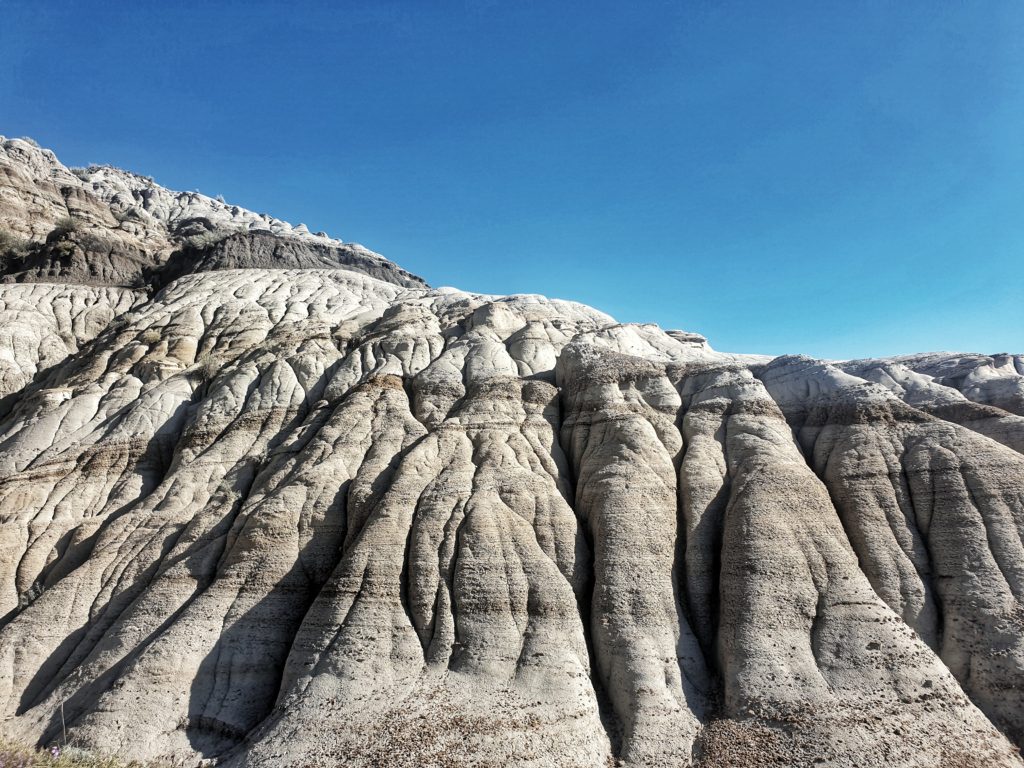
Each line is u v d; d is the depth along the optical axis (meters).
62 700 23.33
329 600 24.70
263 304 60.81
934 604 23.91
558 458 32.50
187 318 56.12
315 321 53.28
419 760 19.34
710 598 25.19
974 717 20.03
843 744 19.19
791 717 20.11
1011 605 22.45
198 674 23.44
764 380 37.16
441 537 26.59
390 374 39.44
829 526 25.70
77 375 50.72
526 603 24.44
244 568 26.88
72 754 20.11
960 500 25.72
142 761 20.77
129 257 90.19
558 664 22.33
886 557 25.17
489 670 22.23
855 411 31.11
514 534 26.80
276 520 28.42
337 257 104.75
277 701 22.53
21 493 34.59
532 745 19.92
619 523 26.59
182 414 41.47
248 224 144.62
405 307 51.19
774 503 26.19
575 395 35.69
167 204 142.88
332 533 28.89
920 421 29.92
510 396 36.00
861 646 21.66
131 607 26.67
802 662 21.56
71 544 31.88
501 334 44.56
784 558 24.25
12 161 105.56
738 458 29.86
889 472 27.98
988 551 24.05
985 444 27.44
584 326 49.19
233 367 44.41
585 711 21.20
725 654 22.73
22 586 30.39
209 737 22.00
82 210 104.50
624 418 32.44
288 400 39.84
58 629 26.61
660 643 23.20
